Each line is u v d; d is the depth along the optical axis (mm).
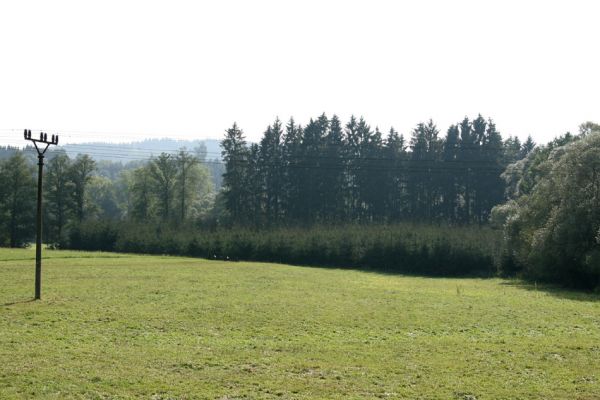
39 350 17719
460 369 17000
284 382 15086
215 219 100438
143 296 32219
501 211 67438
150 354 17797
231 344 19953
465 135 111562
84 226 93938
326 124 111812
